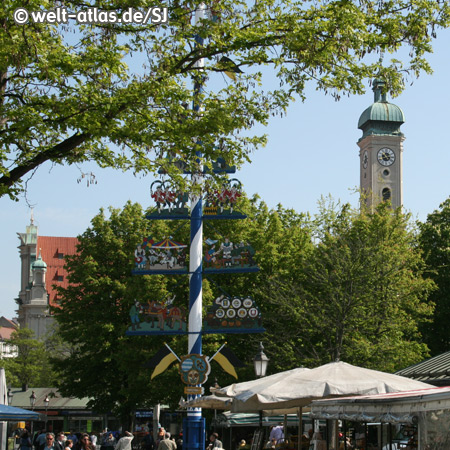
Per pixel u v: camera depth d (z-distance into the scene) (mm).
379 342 34875
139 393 42250
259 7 14305
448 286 52000
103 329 44406
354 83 14406
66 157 14812
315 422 22875
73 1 13492
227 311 24125
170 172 14484
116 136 13750
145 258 24375
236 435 45188
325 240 38844
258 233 41781
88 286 46062
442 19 14477
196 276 24172
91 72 13828
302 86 14375
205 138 14109
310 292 38750
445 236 53656
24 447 35531
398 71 14648
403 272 37219
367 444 16016
